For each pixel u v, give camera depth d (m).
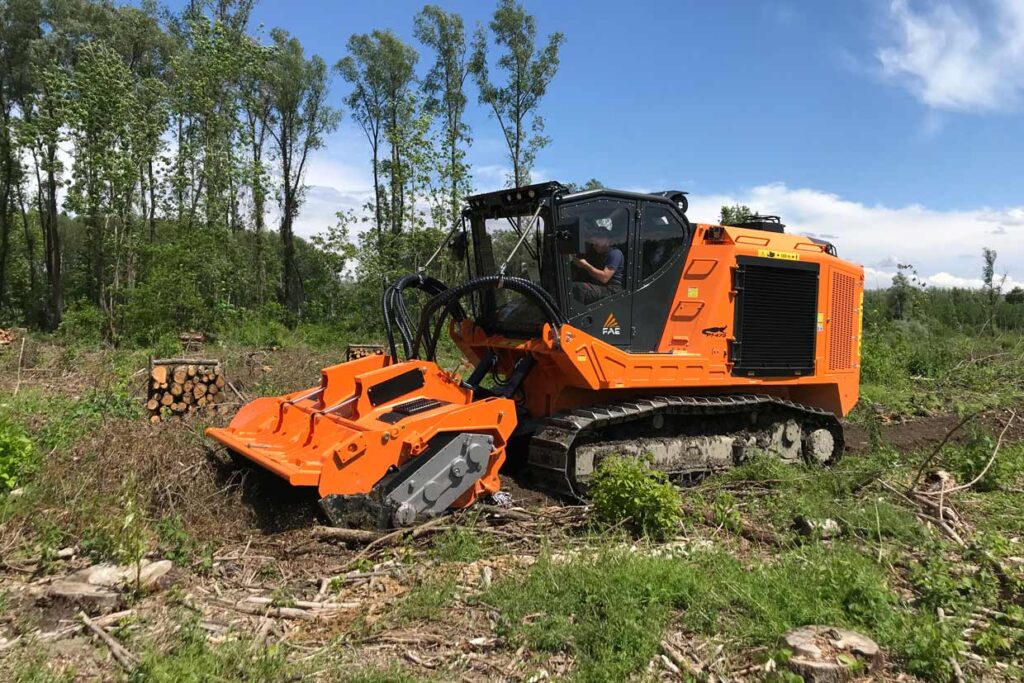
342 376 6.45
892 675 3.67
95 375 12.28
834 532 5.55
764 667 3.62
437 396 6.34
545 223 6.44
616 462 5.86
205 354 15.42
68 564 4.84
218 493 5.83
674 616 4.19
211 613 4.24
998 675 3.71
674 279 7.11
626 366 6.68
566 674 3.61
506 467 7.18
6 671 3.44
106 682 3.46
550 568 4.61
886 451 8.45
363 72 29.44
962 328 21.00
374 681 3.46
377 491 5.43
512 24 20.83
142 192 21.02
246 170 21.03
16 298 26.34
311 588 4.63
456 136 21.81
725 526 5.79
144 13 25.94
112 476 5.91
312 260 31.72
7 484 5.64
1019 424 11.08
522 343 6.74
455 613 4.25
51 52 23.17
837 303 8.43
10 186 25.44
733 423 7.73
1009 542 5.41
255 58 20.97
